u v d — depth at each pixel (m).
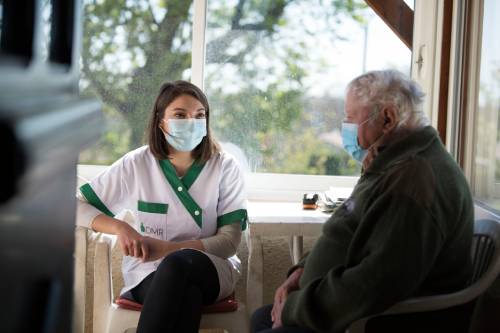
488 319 1.69
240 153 2.90
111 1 2.81
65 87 0.60
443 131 2.60
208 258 2.06
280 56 2.86
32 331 0.53
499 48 2.14
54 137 0.46
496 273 1.53
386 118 1.65
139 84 2.86
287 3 2.84
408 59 2.87
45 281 0.58
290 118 2.89
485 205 2.24
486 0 2.26
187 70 2.86
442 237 1.48
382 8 2.85
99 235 2.25
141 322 1.87
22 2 0.50
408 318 1.59
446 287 1.59
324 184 2.90
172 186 2.27
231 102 2.88
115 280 2.68
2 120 0.38
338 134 2.89
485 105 2.27
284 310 1.66
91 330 2.70
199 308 1.94
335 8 2.85
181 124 2.18
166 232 2.27
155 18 2.83
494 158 2.17
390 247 1.45
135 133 2.88
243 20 2.85
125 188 2.29
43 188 0.51
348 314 1.48
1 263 0.44
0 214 0.42
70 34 0.65
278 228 2.27
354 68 2.87
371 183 1.61
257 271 2.26
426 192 1.47
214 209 2.29
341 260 1.63
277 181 2.89
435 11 2.64
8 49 0.50
